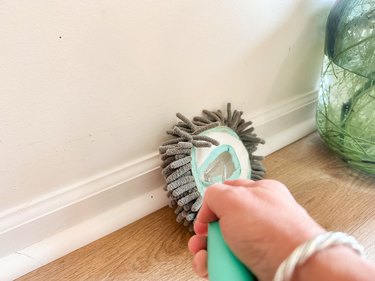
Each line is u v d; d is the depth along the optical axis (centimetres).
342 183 89
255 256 30
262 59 84
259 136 94
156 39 64
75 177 67
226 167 79
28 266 65
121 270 67
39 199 64
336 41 85
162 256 70
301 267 26
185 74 72
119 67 62
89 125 63
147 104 69
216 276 31
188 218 70
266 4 78
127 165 73
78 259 68
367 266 25
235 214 31
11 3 48
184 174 71
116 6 57
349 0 83
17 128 56
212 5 69
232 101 84
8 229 62
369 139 86
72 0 52
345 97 88
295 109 99
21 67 52
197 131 74
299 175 91
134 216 76
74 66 57
